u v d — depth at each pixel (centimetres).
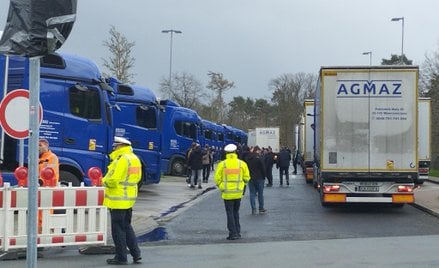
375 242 1034
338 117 1480
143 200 1809
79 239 912
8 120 881
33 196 448
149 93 2158
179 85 5503
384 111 1470
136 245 845
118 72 3722
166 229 1212
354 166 1473
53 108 1297
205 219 1380
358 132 1473
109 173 821
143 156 2089
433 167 4006
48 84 1294
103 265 824
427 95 4259
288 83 8994
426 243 1021
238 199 1083
